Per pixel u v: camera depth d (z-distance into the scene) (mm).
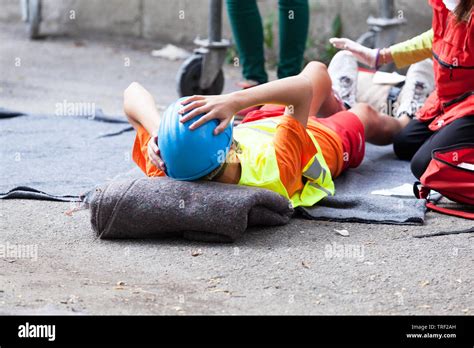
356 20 15211
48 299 5156
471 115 7230
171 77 14531
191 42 17281
